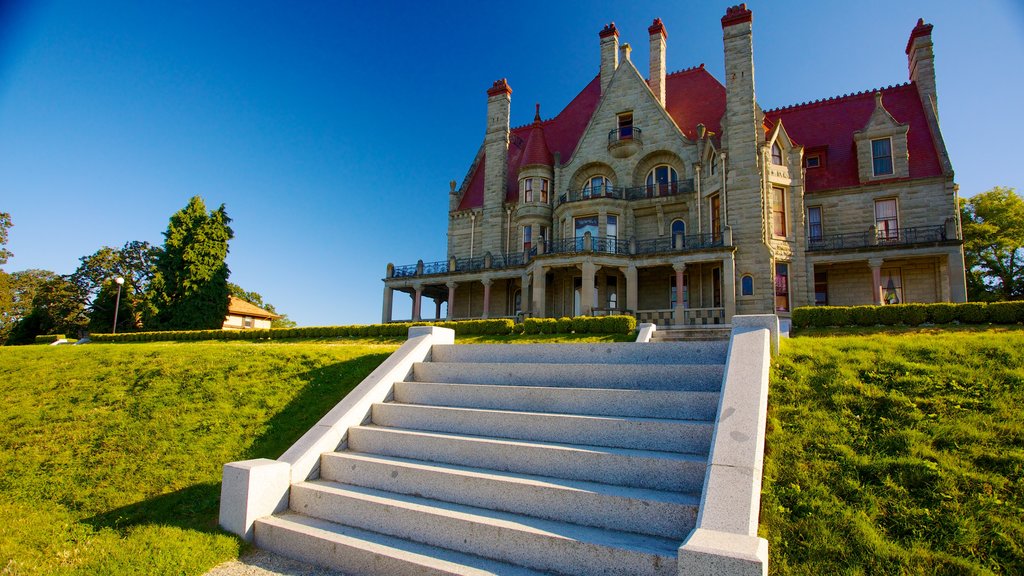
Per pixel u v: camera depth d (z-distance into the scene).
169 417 9.46
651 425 6.41
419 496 6.37
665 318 28.08
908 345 8.66
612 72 38.97
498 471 6.45
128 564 5.47
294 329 26.91
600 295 32.69
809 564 4.57
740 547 3.92
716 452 5.27
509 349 9.98
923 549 4.63
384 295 38.41
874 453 5.90
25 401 10.77
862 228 29.88
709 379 7.55
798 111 35.38
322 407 9.50
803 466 5.78
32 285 56.28
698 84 36.41
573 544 4.93
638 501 5.23
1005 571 4.40
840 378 7.55
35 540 6.10
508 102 40.69
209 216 45.69
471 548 5.39
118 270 55.09
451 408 7.78
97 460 8.22
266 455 8.10
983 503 5.03
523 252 35.94
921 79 31.95
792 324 19.50
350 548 5.52
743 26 29.56
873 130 30.28
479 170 45.06
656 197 32.25
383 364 9.75
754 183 28.08
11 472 7.99
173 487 7.42
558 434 6.92
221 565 5.63
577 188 35.81
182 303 43.09
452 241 41.50
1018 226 35.59
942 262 28.06
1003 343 8.16
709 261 27.73
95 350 14.41
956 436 6.04
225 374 11.16
